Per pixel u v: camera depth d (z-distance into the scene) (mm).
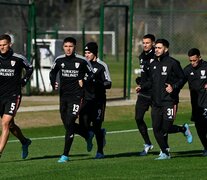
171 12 70625
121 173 28094
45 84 68375
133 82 76125
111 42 132875
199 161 32000
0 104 31969
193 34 80000
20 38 67000
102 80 34250
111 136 45312
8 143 41875
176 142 42031
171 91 31875
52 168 29703
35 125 50406
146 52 35375
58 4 161500
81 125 34344
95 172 28375
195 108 35312
